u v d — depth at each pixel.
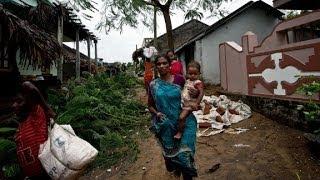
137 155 5.75
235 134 6.58
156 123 3.58
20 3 8.86
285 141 5.80
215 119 7.42
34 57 6.63
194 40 17.62
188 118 3.58
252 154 5.33
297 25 6.76
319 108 5.40
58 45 7.73
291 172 4.56
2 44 6.95
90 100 7.46
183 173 3.59
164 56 3.62
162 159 5.40
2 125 6.19
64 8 10.39
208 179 4.54
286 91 7.03
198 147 5.98
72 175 3.03
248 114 8.14
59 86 11.50
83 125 6.48
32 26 7.17
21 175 4.69
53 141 3.05
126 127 7.83
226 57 10.85
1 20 6.10
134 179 4.75
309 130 6.01
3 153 4.85
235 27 17.44
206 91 12.45
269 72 7.76
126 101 10.09
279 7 8.80
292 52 6.77
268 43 7.87
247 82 9.05
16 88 8.05
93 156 3.08
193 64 3.95
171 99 3.50
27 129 3.12
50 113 3.24
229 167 4.88
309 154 5.14
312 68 6.13
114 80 16.08
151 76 9.47
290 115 6.72
